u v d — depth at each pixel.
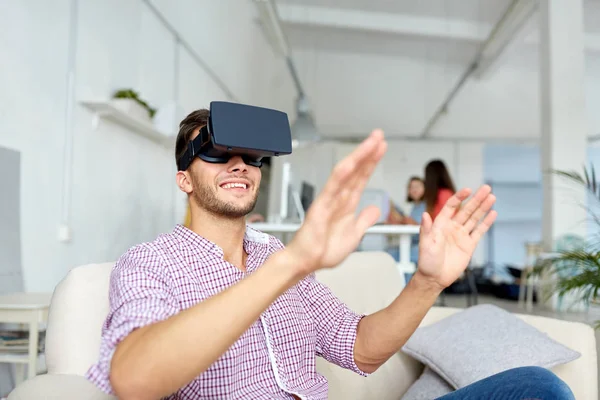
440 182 3.83
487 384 1.02
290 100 10.08
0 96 2.22
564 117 5.50
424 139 10.94
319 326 1.09
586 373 1.48
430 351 1.55
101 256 3.20
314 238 0.57
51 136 2.62
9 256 2.26
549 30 5.62
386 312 0.98
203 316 0.60
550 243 5.40
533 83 10.36
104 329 0.77
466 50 9.18
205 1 5.32
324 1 7.73
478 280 7.79
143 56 3.83
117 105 3.16
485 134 10.77
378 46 9.39
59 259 2.69
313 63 9.95
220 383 0.85
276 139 0.88
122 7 3.45
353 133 10.72
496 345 1.48
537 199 12.68
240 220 0.98
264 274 0.60
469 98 10.57
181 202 4.91
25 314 1.84
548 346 1.46
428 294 0.91
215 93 5.77
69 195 2.78
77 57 2.88
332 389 1.36
